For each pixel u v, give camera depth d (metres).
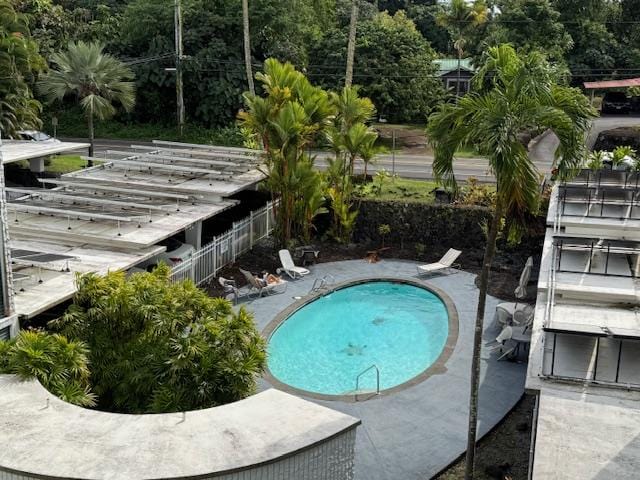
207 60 51.16
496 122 11.54
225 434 9.66
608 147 40.94
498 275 25.47
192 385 11.84
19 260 17.08
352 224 28.45
